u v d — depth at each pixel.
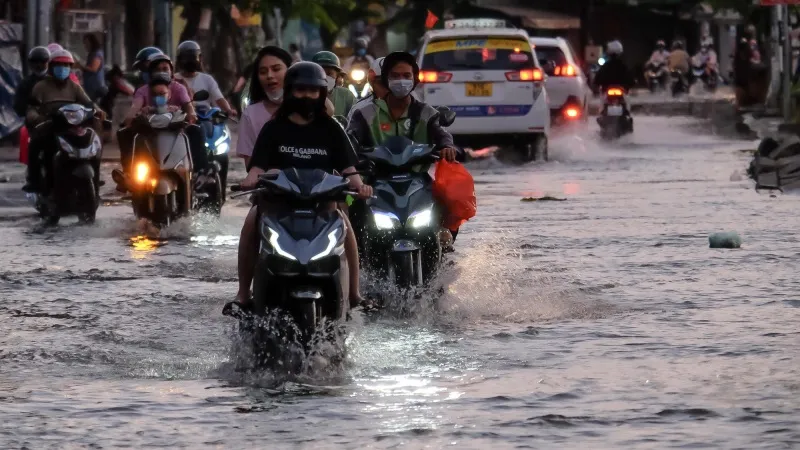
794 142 47.97
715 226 34.16
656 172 52.69
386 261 22.27
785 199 41.03
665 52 149.00
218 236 33.62
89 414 15.61
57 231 34.97
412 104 23.50
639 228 34.03
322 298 17.72
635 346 19.22
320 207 18.09
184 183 35.00
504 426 14.91
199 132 36.38
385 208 22.06
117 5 92.00
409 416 15.36
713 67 149.62
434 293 22.39
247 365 18.00
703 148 67.19
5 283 25.83
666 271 26.61
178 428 14.96
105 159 60.41
